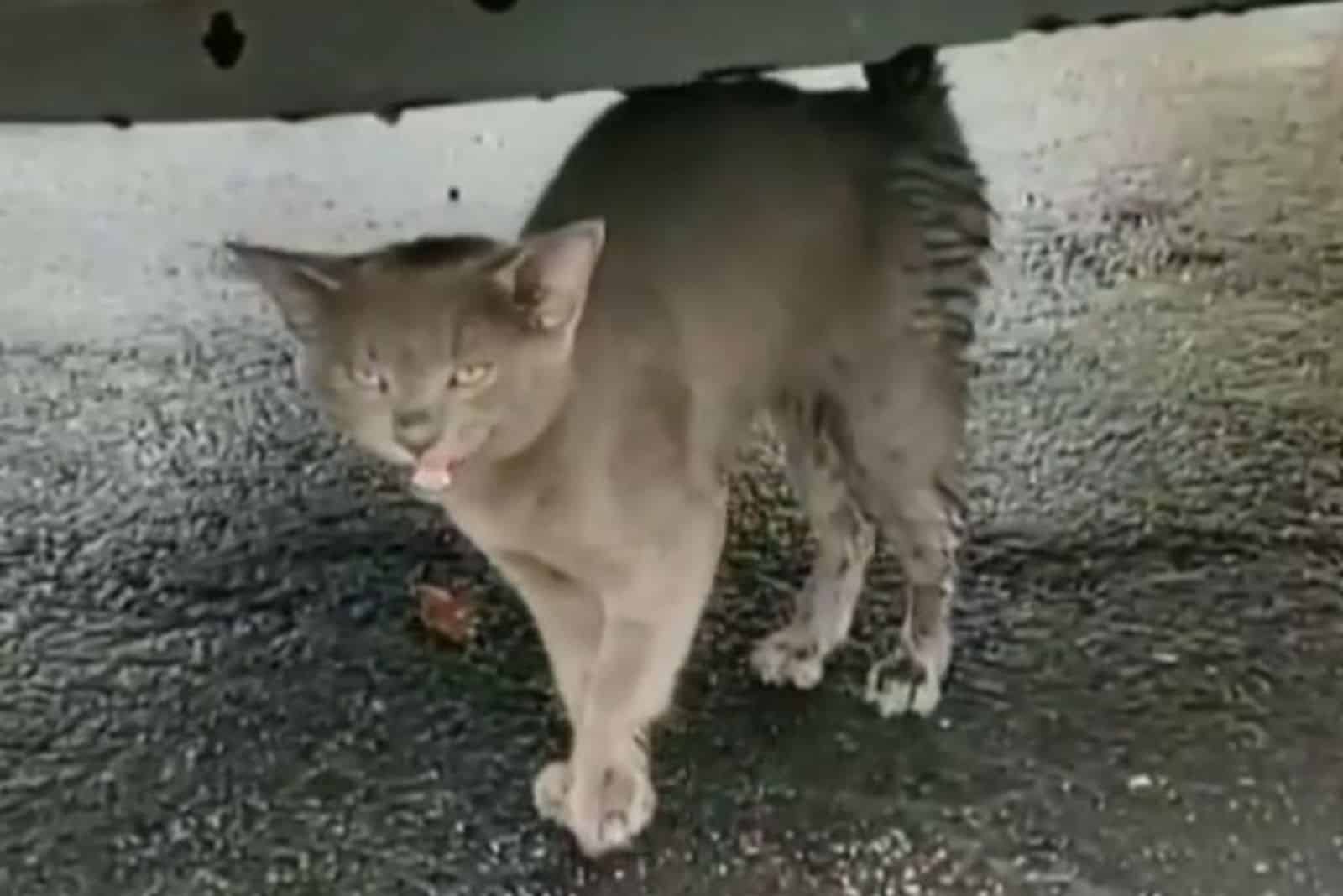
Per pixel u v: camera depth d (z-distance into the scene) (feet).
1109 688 5.08
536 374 4.18
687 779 4.85
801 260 4.60
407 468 4.41
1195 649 5.19
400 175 7.76
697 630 4.95
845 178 4.64
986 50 9.26
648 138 4.56
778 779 4.85
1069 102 8.68
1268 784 4.82
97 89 4.28
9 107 4.32
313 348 4.19
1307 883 4.59
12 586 5.50
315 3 4.19
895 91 4.72
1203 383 6.25
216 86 4.26
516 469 4.27
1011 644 5.21
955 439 4.86
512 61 4.23
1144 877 4.61
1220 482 5.79
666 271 4.44
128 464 5.99
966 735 4.96
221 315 6.75
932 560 4.93
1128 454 5.92
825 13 4.24
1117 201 7.52
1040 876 4.61
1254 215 7.37
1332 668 5.13
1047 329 6.56
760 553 5.51
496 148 7.99
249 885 4.66
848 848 4.69
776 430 5.10
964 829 4.73
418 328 4.10
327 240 7.15
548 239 4.11
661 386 4.39
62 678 5.20
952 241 4.76
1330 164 7.86
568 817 4.72
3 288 6.93
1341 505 5.68
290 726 5.05
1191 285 6.82
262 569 5.56
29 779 4.92
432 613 5.37
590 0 4.19
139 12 4.21
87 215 7.57
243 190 7.75
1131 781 4.83
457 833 4.76
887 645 5.17
